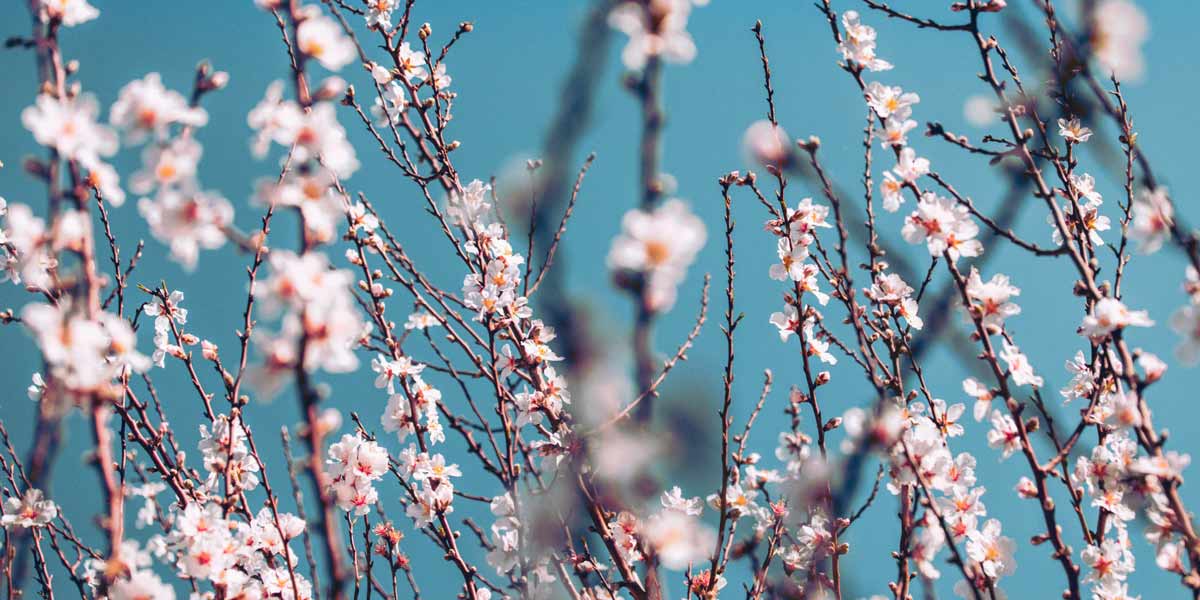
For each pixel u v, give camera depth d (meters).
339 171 2.29
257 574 3.49
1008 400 2.95
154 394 3.69
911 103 3.29
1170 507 2.80
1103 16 2.14
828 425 3.33
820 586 3.12
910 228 3.12
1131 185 3.45
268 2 2.34
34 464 1.94
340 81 2.30
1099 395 3.35
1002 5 2.97
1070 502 3.13
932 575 3.00
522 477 3.08
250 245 2.24
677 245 1.94
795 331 3.75
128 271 3.75
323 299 2.01
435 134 4.12
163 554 2.97
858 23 3.45
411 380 3.99
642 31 1.95
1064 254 2.87
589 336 2.11
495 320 3.79
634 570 3.63
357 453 3.78
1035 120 2.92
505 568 3.55
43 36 2.19
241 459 3.72
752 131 2.84
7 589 2.42
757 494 3.74
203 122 2.23
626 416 2.53
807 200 3.80
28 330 1.99
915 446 3.09
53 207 2.07
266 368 1.97
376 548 3.87
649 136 1.97
